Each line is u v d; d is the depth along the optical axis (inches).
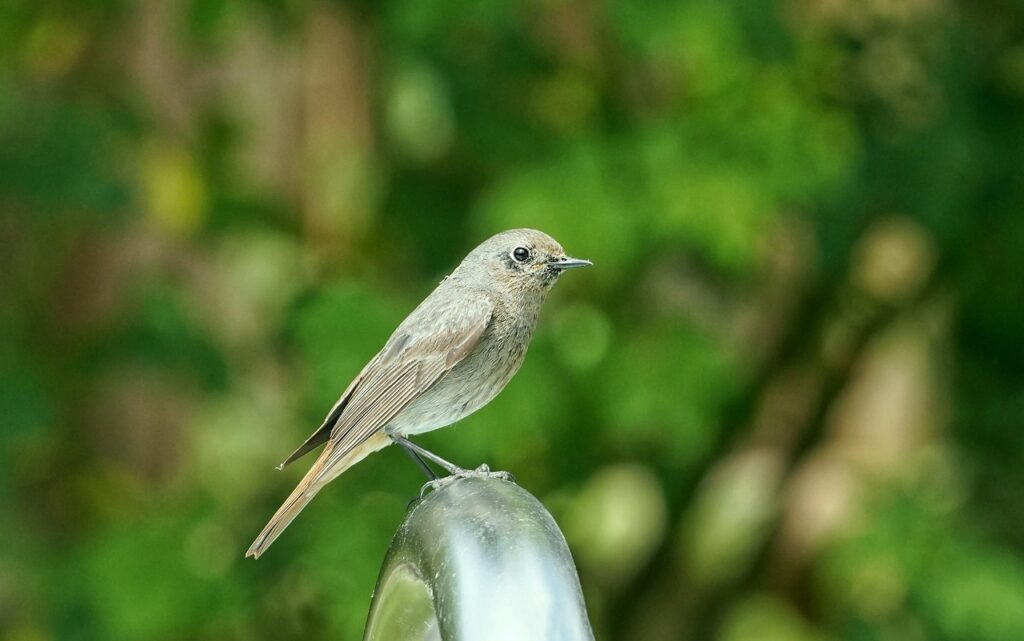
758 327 601.9
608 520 635.5
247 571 529.0
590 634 179.8
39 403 532.4
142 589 512.4
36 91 551.2
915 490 537.6
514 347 359.6
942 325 597.6
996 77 530.6
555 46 557.3
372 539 514.6
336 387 490.0
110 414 617.9
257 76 606.5
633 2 483.8
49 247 609.0
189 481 569.3
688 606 625.3
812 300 587.5
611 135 527.8
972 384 583.8
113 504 580.7
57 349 571.2
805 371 603.5
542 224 488.1
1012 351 581.6
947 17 539.8
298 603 537.6
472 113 551.8
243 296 588.4
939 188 518.6
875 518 528.7
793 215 548.7
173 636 517.7
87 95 565.9
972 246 549.0
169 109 595.8
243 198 583.2
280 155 612.7
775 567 620.1
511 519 193.5
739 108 505.0
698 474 596.7
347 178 597.6
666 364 530.9
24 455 557.9
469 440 500.1
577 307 555.8
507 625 178.9
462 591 183.8
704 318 579.5
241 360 573.6
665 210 488.4
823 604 610.2
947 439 596.4
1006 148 527.5
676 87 540.1
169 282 574.2
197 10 528.7
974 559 517.3
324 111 605.0
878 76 547.2
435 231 583.5
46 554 544.7
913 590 514.3
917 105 539.2
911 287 578.2
